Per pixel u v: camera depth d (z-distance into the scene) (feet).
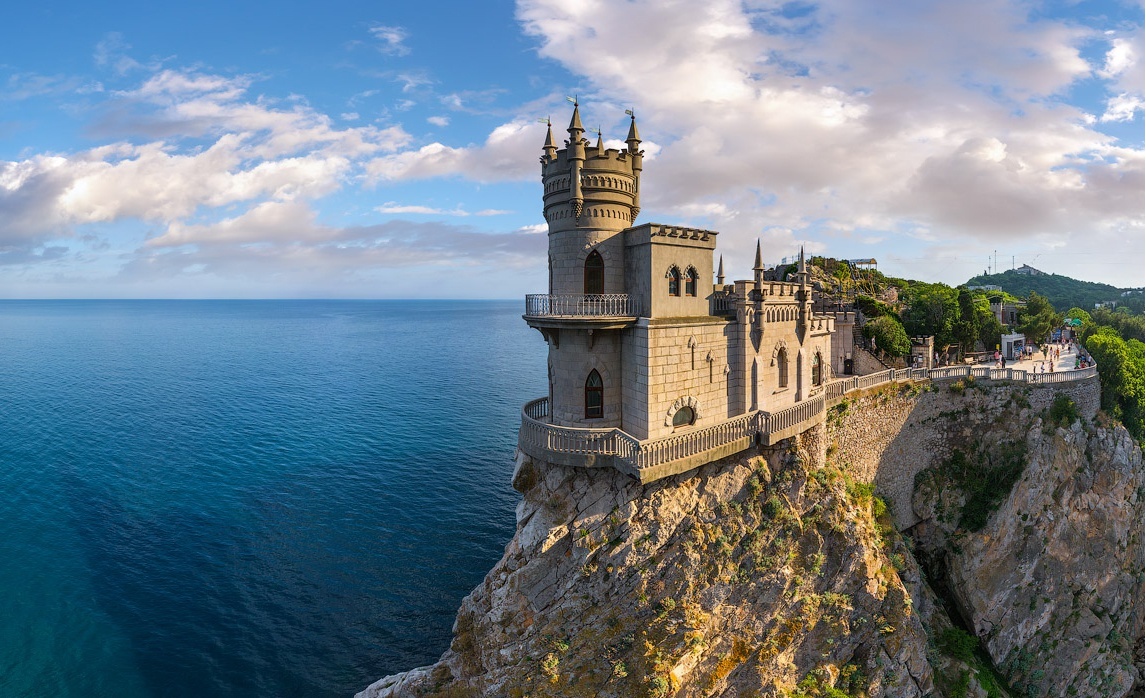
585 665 86.99
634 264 98.63
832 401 132.98
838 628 97.55
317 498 188.14
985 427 153.38
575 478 95.76
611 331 98.99
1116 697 132.36
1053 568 135.54
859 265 297.94
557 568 93.50
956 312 224.12
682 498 95.61
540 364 510.17
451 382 406.41
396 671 113.80
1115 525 141.18
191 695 106.11
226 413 299.79
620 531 91.81
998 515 141.38
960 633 123.54
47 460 221.66
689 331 99.96
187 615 127.34
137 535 161.68
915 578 123.24
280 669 113.19
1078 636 132.46
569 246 99.30
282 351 614.34
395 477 206.69
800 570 98.84
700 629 88.48
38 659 112.68
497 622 93.45
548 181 102.12
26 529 163.73
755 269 112.37
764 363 115.44
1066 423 148.46
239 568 146.10
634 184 103.04
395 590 139.23
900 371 155.12
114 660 113.19
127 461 221.46
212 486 197.16
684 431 99.66
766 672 92.07
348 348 651.66
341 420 286.05
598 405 100.83
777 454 105.60
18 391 358.02
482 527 170.19
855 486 128.57
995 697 117.70
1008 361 219.41
